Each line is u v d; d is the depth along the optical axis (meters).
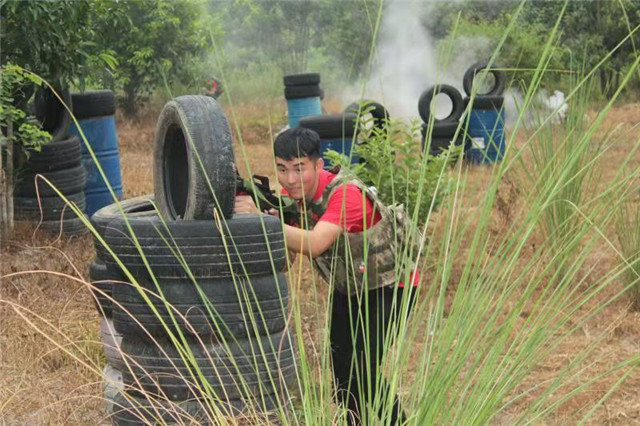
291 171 3.78
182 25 19.91
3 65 9.30
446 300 6.42
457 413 2.82
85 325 5.93
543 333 2.81
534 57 17.75
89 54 10.45
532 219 2.73
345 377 3.96
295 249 3.68
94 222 4.29
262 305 3.83
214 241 3.74
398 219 3.82
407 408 3.04
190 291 3.77
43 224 9.80
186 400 3.82
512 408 4.87
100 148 10.80
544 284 6.72
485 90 16.81
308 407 2.94
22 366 5.09
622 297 6.81
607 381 5.32
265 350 3.85
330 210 3.72
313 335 5.20
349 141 10.60
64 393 4.73
